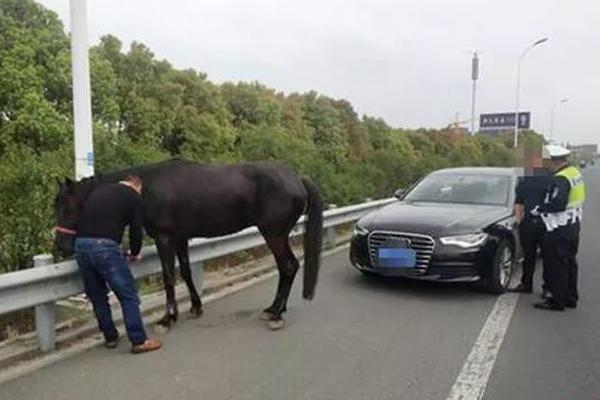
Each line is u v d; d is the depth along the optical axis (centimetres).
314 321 662
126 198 550
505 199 899
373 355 555
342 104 4031
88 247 534
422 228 775
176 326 636
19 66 2320
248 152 1461
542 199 762
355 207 1248
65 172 736
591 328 648
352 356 552
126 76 2934
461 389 479
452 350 572
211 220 632
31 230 645
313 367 522
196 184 622
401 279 876
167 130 2842
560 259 713
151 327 631
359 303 740
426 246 765
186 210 620
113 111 2550
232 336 605
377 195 1930
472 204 893
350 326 645
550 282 719
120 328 616
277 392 469
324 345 581
